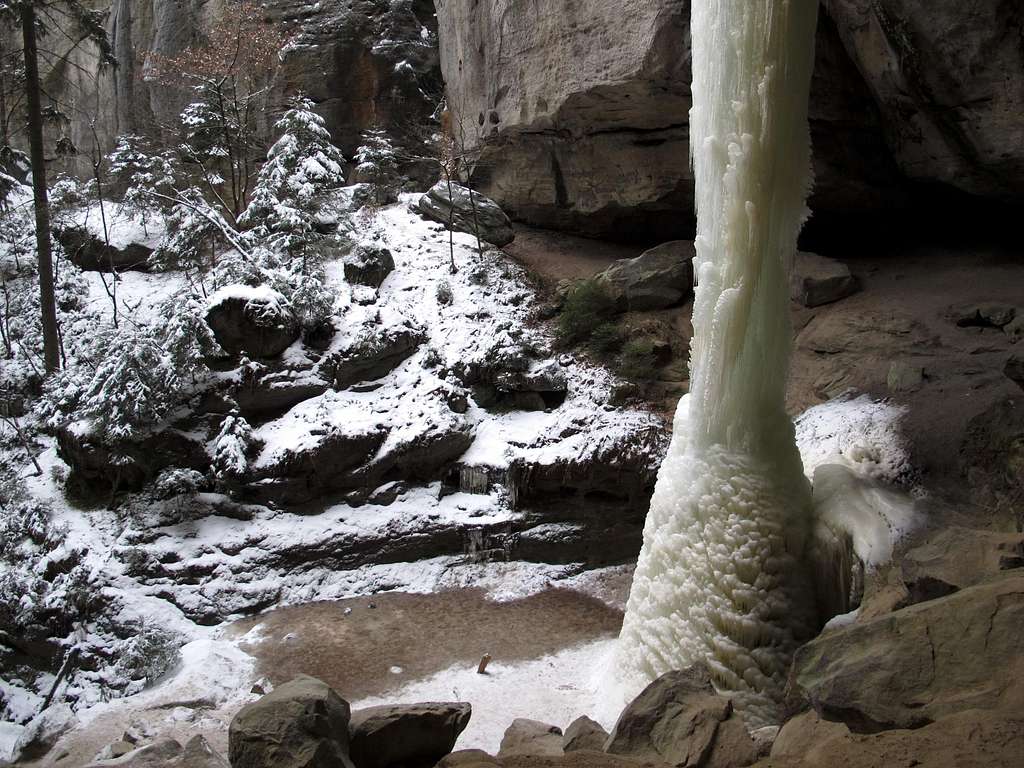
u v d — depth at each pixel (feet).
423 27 82.07
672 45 48.49
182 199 64.18
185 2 83.87
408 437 48.57
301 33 80.12
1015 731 10.14
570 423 49.62
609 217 64.39
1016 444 31.63
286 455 47.39
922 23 39.70
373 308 57.11
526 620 40.55
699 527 30.76
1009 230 51.93
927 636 12.82
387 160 74.95
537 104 59.93
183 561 44.34
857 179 51.21
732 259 29.96
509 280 61.57
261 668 36.94
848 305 49.83
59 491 51.39
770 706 28.19
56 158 96.12
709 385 30.99
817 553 30.71
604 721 30.37
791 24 28.43
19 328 66.80
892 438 37.09
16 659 44.68
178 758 14.11
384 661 37.11
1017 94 38.29
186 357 49.37
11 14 63.57
